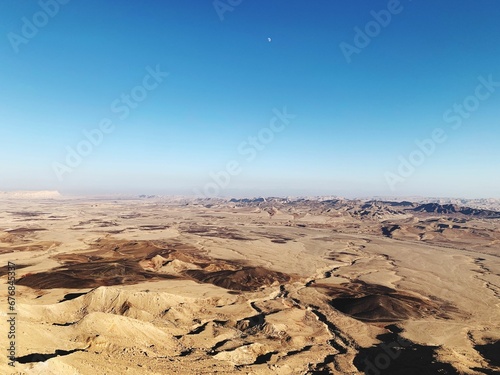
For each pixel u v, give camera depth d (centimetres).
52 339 4822
